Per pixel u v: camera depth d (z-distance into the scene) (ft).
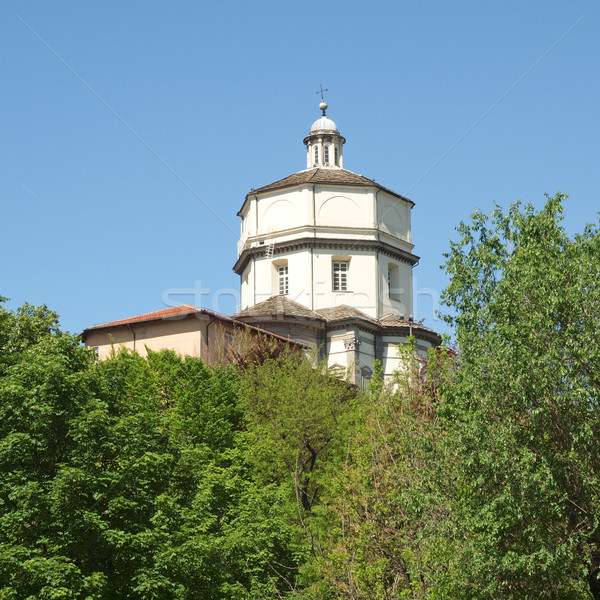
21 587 70.23
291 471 124.57
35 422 80.23
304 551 102.06
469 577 74.49
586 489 71.87
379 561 87.66
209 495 90.94
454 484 80.43
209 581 81.61
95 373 90.27
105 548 76.28
